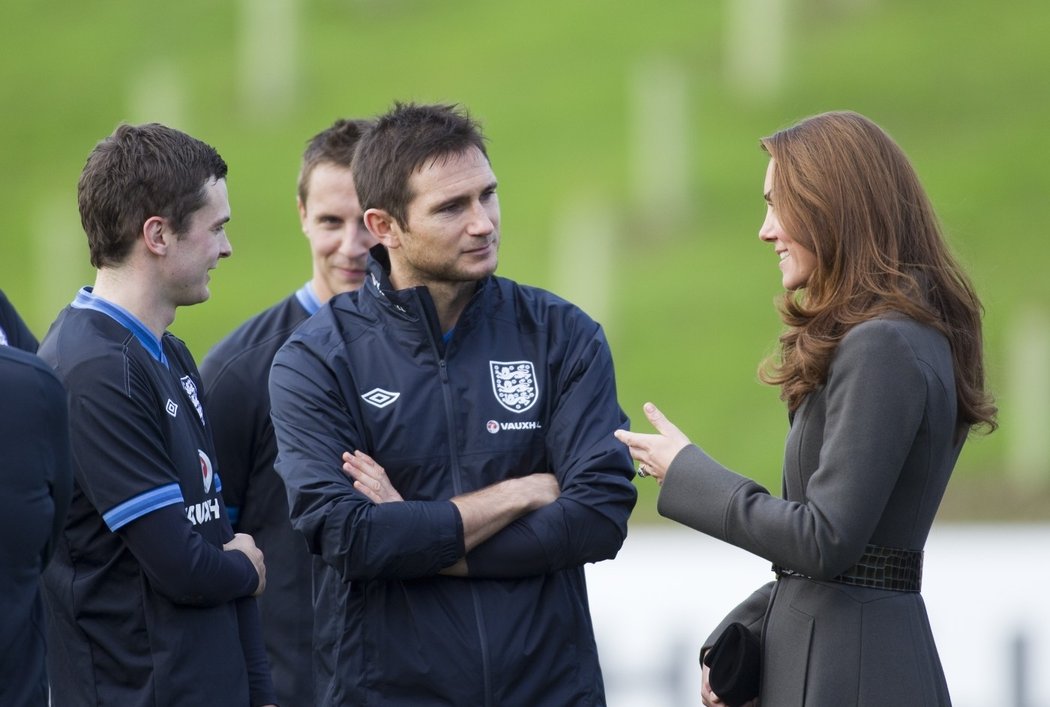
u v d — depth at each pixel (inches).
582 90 3624.5
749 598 397.7
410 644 382.0
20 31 4362.7
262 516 486.0
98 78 4067.4
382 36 4175.7
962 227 2642.7
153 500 369.4
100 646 375.6
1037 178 2842.0
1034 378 1946.4
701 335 2445.9
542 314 420.2
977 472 1833.2
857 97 3383.4
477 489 394.3
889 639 347.9
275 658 481.4
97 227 388.8
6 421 309.7
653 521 1557.6
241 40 4124.0
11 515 307.7
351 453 392.8
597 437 403.2
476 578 386.3
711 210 2987.2
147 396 378.9
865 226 352.5
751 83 3531.0
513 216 3019.2
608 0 4160.9
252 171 3462.1
